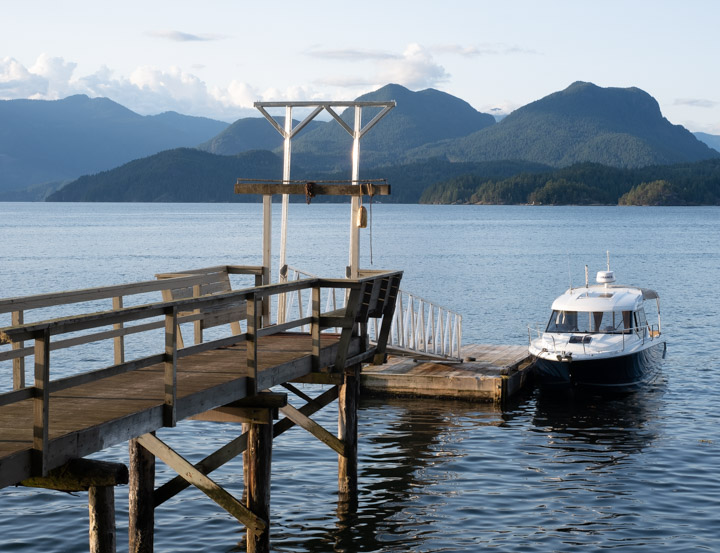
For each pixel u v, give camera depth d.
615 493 14.30
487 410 20.42
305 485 14.45
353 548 11.82
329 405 20.53
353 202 14.09
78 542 11.76
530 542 12.12
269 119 15.53
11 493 13.88
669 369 25.92
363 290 12.18
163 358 8.34
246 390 10.04
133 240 97.69
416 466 15.82
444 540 12.16
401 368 22.39
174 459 9.70
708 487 14.58
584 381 21.95
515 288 48.69
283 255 15.73
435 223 162.12
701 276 58.00
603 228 140.75
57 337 29.75
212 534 12.17
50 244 88.50
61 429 7.40
